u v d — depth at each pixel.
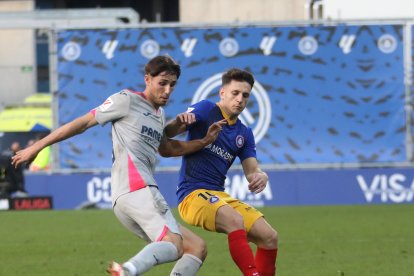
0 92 105.50
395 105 67.25
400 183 66.94
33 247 43.00
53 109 66.56
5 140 84.31
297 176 66.62
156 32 66.62
